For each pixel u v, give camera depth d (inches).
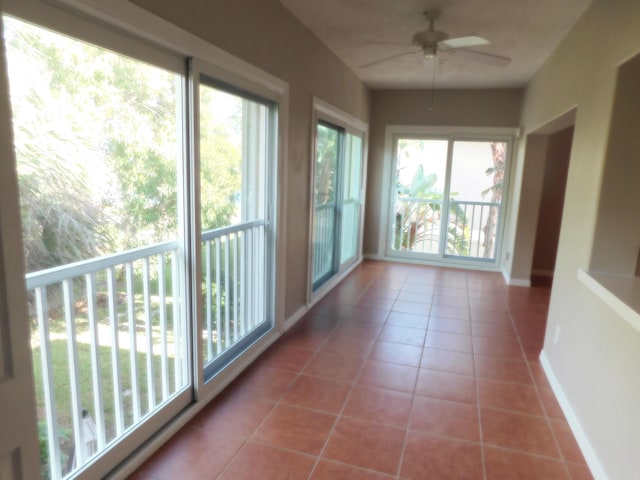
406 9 116.5
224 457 79.9
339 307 165.2
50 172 64.0
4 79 38.5
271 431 88.0
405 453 82.3
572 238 103.3
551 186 217.5
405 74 195.2
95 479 69.4
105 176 73.4
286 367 116.0
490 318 157.3
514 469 78.8
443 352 127.6
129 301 79.5
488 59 125.0
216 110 102.2
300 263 148.5
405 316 157.2
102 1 58.3
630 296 71.3
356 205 230.7
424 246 251.6
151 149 82.2
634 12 75.2
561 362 104.6
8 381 40.9
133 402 83.7
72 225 68.6
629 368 68.3
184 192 84.4
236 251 113.3
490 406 99.4
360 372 114.0
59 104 64.0
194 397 94.0
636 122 83.0
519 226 198.8
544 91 157.5
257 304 126.9
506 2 108.5
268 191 123.3
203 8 82.2
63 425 77.7
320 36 142.9
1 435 40.8
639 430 63.1
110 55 71.2
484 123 225.5
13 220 40.4
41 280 61.9
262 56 107.7
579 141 104.1
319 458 80.3
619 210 86.5
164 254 86.3
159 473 75.4
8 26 55.9
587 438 82.6
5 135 38.9
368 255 256.4
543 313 164.1
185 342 91.4
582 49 107.5
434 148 238.7
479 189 235.6
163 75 82.0
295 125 132.3
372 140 243.3
